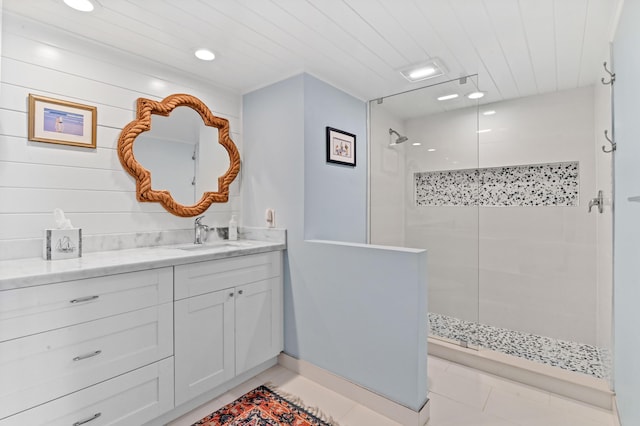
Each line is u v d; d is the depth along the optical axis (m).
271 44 1.90
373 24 1.70
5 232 1.57
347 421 1.72
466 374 2.21
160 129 2.16
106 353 1.44
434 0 1.49
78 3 1.50
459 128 2.69
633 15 1.24
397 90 2.67
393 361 1.74
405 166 3.01
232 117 2.61
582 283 2.60
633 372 1.33
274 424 1.70
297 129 2.25
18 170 1.61
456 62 2.15
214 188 2.46
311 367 2.15
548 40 1.85
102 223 1.90
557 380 1.96
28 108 1.63
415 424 1.66
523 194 2.93
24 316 1.22
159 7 1.54
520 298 2.90
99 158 1.88
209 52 2.00
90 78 1.85
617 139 1.60
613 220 1.73
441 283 2.79
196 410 1.80
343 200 2.58
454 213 2.73
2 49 1.56
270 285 2.24
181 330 1.72
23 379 1.21
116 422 1.47
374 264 1.82
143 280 1.56
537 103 2.77
